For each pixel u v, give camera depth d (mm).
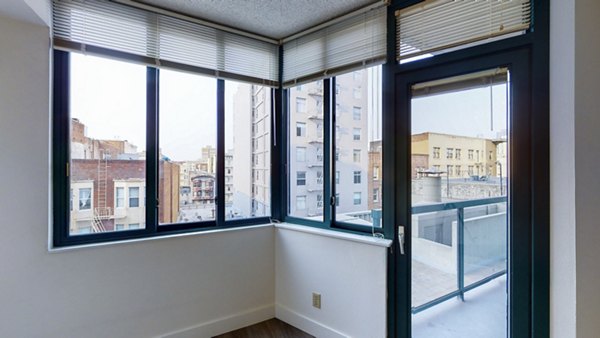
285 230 2943
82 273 2139
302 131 2955
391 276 2266
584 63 1560
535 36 1697
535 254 1699
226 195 2838
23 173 1941
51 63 2057
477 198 1925
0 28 1869
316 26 2738
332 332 2559
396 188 2271
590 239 1561
